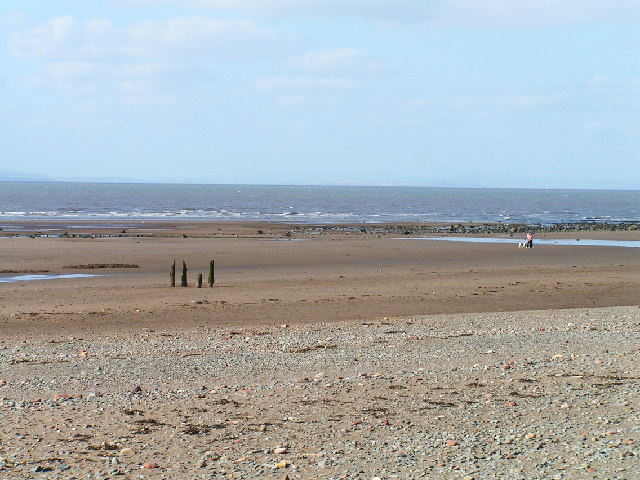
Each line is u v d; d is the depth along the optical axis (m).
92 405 12.57
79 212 119.50
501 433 10.87
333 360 17.03
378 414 12.00
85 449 10.09
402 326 23.31
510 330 22.17
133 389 13.73
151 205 153.25
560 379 14.47
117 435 10.80
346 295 31.45
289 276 38.81
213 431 11.03
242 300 29.67
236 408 12.41
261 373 15.48
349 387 13.95
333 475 9.02
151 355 18.08
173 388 14.00
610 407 12.26
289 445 10.36
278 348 19.11
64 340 20.81
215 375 15.29
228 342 20.33
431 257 50.69
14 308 27.09
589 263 47.41
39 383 14.46
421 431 11.02
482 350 18.27
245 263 45.97
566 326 23.02
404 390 13.68
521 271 42.09
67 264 44.09
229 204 166.88
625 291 33.84
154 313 26.30
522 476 8.89
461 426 11.27
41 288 33.06
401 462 9.53
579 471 9.03
